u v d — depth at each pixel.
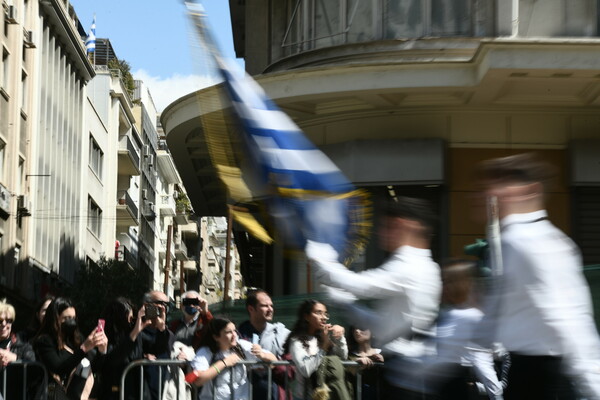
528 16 14.12
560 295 4.61
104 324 8.45
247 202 7.11
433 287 5.20
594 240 14.51
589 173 14.34
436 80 13.75
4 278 37.06
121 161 65.31
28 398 8.04
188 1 6.93
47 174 45.28
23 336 8.62
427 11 14.75
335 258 5.70
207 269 113.19
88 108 56.06
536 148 14.68
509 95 14.22
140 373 8.09
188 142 17.45
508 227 4.77
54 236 46.91
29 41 41.47
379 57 14.73
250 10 17.39
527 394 4.72
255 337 8.52
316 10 15.85
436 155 14.65
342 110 15.17
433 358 5.23
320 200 6.23
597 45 12.83
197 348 8.79
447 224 14.71
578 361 4.58
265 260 19.55
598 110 14.54
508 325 4.75
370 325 5.29
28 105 41.84
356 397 7.74
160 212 87.25
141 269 75.69
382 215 5.32
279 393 7.85
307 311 7.65
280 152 6.39
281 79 14.60
